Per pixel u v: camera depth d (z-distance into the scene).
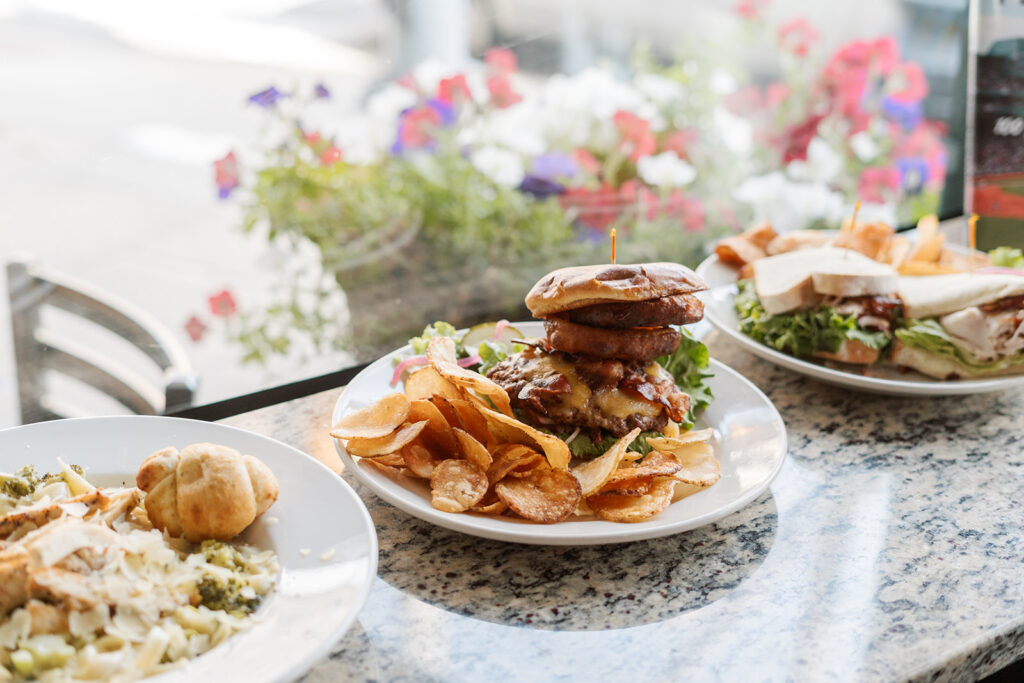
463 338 0.93
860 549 0.77
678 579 0.74
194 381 1.12
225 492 0.69
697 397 0.88
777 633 0.70
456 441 0.78
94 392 1.16
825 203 1.54
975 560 0.76
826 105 1.60
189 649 0.64
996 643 0.70
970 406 0.95
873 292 0.97
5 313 1.16
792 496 0.82
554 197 1.33
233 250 1.25
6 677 0.61
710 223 1.49
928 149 1.63
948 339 0.93
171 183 1.25
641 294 0.79
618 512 0.74
